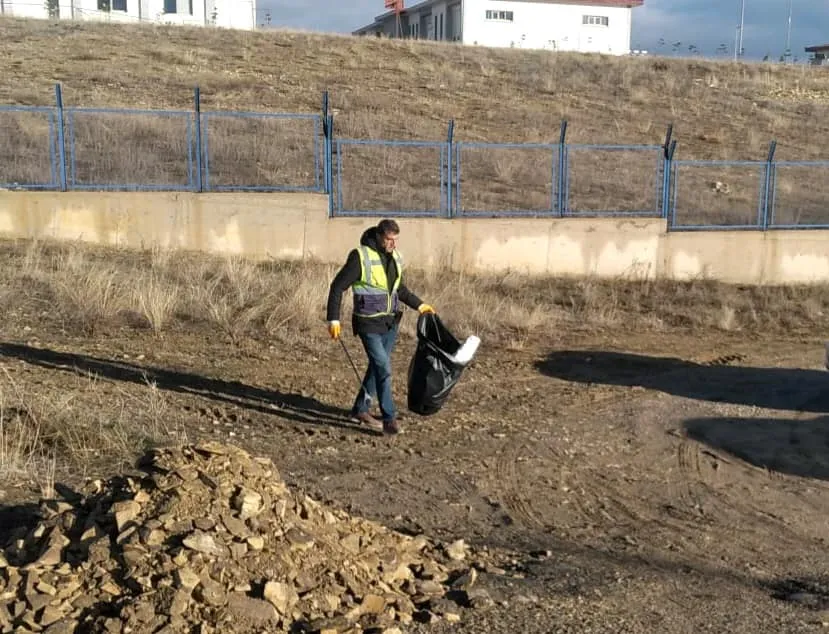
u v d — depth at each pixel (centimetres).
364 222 1574
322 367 1009
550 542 598
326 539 477
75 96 2211
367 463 721
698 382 1080
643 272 1717
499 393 973
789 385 1080
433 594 479
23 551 444
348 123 2252
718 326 1466
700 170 2319
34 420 676
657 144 2491
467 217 1661
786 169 2408
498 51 3578
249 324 1133
